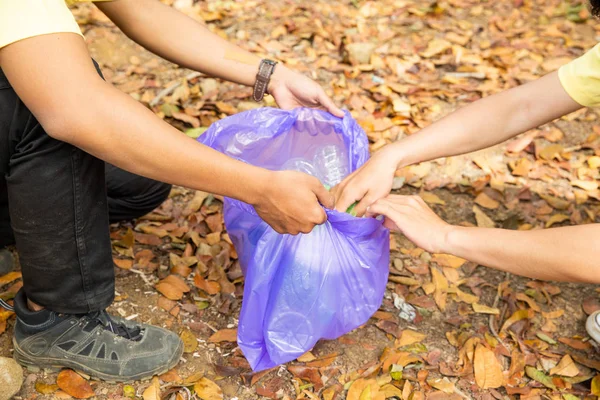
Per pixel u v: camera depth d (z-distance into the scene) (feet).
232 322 5.90
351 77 9.89
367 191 5.23
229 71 5.70
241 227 5.52
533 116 5.37
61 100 3.70
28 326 5.01
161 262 6.51
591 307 6.34
